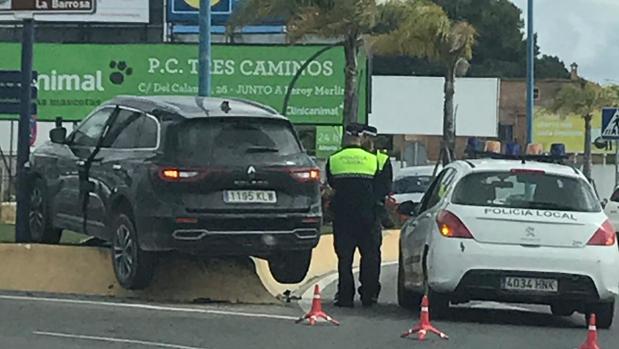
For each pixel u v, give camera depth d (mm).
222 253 12211
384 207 13656
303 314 12430
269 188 12328
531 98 31953
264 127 12648
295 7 31891
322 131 37406
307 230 12547
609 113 27609
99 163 13141
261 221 12258
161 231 11945
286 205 12414
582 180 12367
